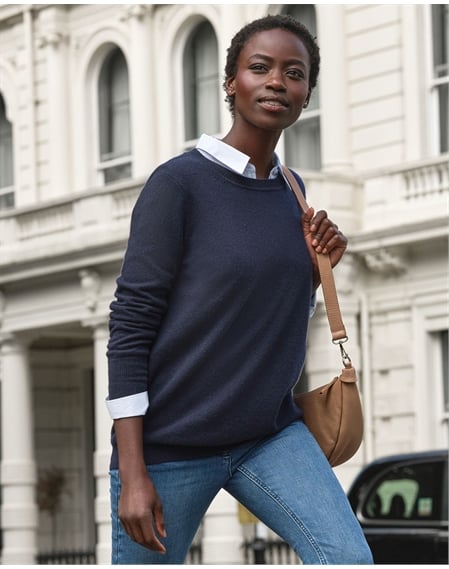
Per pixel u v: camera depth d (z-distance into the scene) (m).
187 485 5.32
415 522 15.92
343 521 5.19
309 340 24.83
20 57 32.34
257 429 5.31
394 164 24.78
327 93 25.89
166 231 5.29
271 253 5.32
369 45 25.59
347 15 25.97
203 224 5.33
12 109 32.62
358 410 5.57
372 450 24.89
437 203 23.92
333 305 5.48
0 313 29.95
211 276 5.28
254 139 5.47
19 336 30.02
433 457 16.05
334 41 25.91
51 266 28.50
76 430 33.50
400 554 15.96
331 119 25.78
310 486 5.25
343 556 5.14
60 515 33.47
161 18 29.48
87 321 28.11
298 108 5.46
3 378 30.11
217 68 28.66
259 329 5.30
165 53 29.36
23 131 32.34
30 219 29.34
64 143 31.44
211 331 5.28
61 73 31.56
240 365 5.29
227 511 25.31
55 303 28.84
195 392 5.27
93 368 33.22
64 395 33.53
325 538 5.18
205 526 25.61
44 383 33.44
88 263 27.73
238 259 5.28
